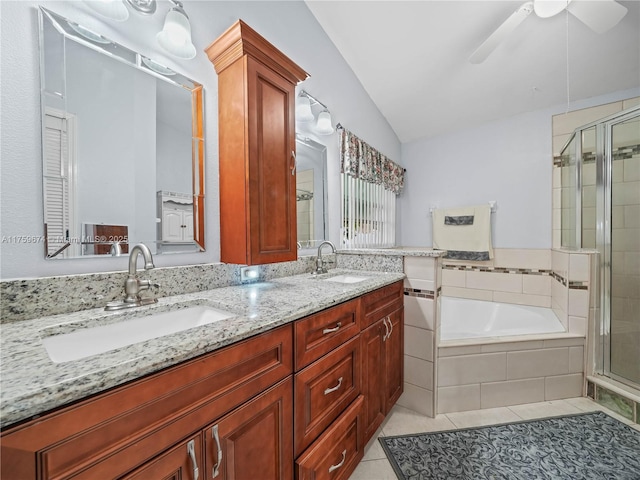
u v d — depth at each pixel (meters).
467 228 2.80
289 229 1.33
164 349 0.56
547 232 2.47
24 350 0.56
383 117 2.86
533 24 1.79
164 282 1.06
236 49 1.14
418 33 1.93
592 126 2.01
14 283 0.74
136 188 1.03
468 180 2.87
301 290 1.20
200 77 1.22
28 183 0.79
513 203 2.63
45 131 0.82
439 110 2.69
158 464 0.54
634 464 1.27
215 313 0.98
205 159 1.24
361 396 1.23
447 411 1.70
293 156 1.35
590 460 1.30
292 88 1.35
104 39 0.95
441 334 1.89
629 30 1.77
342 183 2.23
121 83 0.99
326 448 0.97
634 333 1.80
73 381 0.43
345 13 1.87
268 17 1.56
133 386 0.50
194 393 0.60
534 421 1.59
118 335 0.81
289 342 0.85
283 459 0.82
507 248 2.65
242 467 0.70
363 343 1.27
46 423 0.41
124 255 0.99
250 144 1.14
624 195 1.86
